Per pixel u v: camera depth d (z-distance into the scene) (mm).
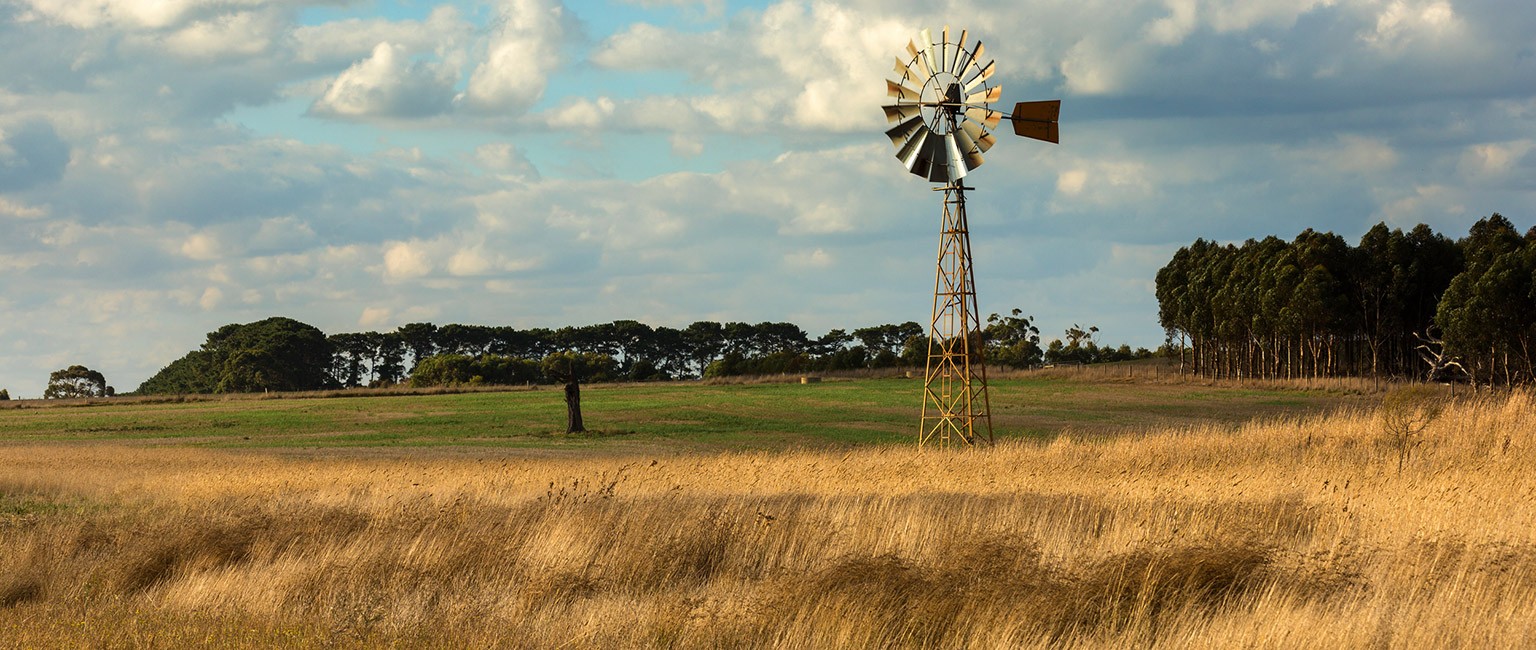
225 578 15734
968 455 32812
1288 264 100625
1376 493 20609
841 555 14836
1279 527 17547
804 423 74438
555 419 78625
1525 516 17344
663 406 88625
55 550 17578
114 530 19344
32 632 12773
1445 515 16938
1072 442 36656
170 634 12672
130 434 70500
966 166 49344
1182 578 13586
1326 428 35062
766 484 26297
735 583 14906
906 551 15867
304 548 17469
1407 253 97000
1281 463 28531
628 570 15594
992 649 12070
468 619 13250
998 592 13125
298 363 178875
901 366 147500
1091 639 12328
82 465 41594
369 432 69938
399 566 15844
